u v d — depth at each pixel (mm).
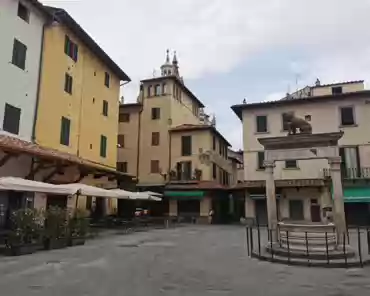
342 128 29141
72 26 23453
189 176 36625
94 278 8438
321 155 12875
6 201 17906
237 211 38000
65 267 9836
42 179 20469
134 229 24953
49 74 21578
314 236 12312
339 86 33250
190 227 28609
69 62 23812
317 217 28391
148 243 16391
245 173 31000
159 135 38500
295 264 10477
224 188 33625
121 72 31109
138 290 7320
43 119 20750
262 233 22406
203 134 37094
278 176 29984
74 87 24375
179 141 37750
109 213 28438
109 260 11203
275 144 13602
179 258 11805
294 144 13328
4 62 17953
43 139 20625
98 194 18938
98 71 28203
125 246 15078
